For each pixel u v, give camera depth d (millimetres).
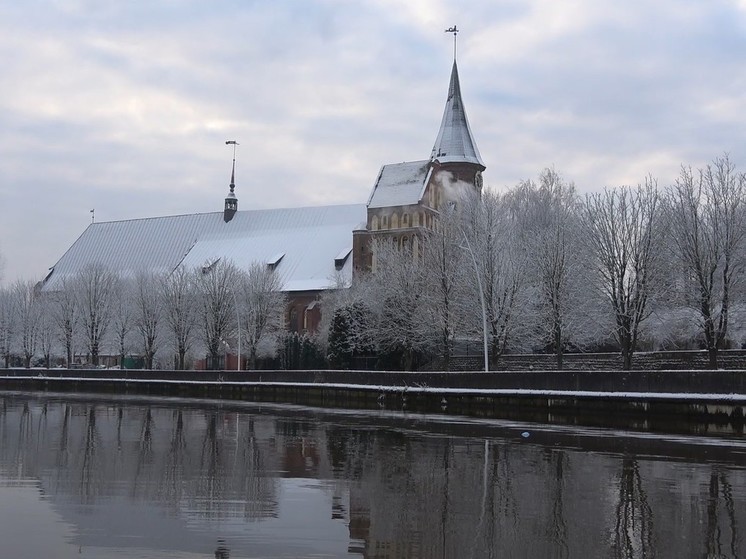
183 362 92250
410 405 53375
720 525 15266
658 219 54875
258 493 18953
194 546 13594
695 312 53844
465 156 102938
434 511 16688
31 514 16250
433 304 65875
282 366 92562
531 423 41312
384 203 97438
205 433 35344
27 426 39375
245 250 118062
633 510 16734
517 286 61062
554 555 13055
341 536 14336
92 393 82062
